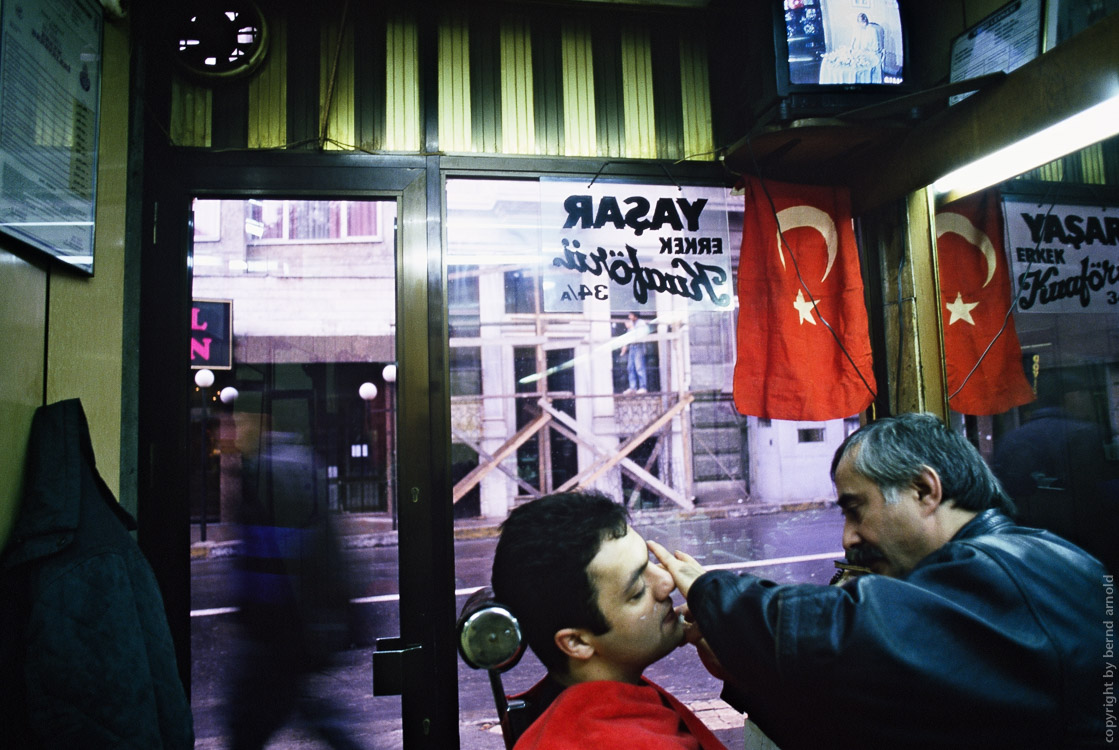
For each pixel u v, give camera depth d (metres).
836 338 2.47
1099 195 2.89
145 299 2.29
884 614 0.87
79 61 1.89
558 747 0.84
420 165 2.46
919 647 0.85
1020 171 2.18
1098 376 3.21
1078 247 2.85
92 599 1.45
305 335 8.47
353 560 5.08
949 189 2.45
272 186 2.39
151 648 1.55
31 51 1.63
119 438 2.17
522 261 3.98
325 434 9.14
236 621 4.88
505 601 0.97
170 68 2.38
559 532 0.93
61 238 1.78
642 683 1.08
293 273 8.50
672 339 10.92
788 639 0.90
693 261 2.59
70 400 1.68
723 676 1.17
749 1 2.39
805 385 2.41
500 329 10.45
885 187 2.38
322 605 4.49
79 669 1.39
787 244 2.46
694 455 11.13
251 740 3.40
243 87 2.43
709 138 2.67
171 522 2.24
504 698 0.98
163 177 2.34
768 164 2.48
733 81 2.62
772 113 2.21
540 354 10.40
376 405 9.41
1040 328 3.08
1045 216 2.80
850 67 2.16
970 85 1.95
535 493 10.41
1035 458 3.22
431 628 2.28
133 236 2.24
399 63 2.51
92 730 1.38
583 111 2.61
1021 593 0.91
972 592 0.93
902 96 2.09
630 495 10.70
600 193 2.56
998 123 1.92
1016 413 3.31
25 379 1.62
